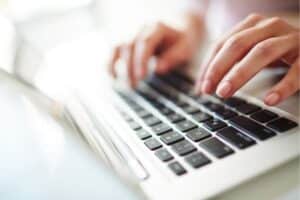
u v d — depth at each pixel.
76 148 0.24
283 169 0.22
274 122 0.28
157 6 0.90
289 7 0.66
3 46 0.40
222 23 0.69
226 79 0.31
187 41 0.55
